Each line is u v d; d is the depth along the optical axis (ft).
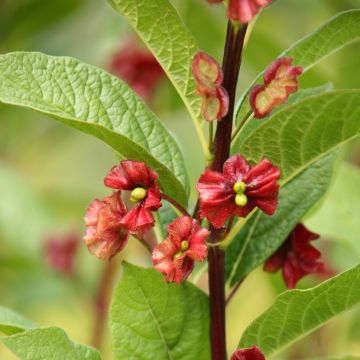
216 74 1.53
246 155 1.60
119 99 1.69
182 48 1.65
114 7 1.64
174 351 1.68
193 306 1.68
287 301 1.65
